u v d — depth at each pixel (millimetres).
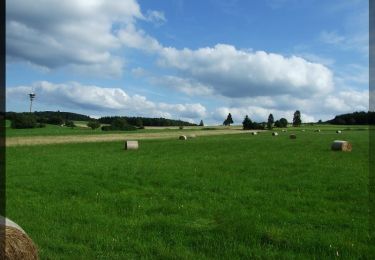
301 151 38000
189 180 22000
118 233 12500
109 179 22641
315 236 11922
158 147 45062
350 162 28734
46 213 15078
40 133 85312
